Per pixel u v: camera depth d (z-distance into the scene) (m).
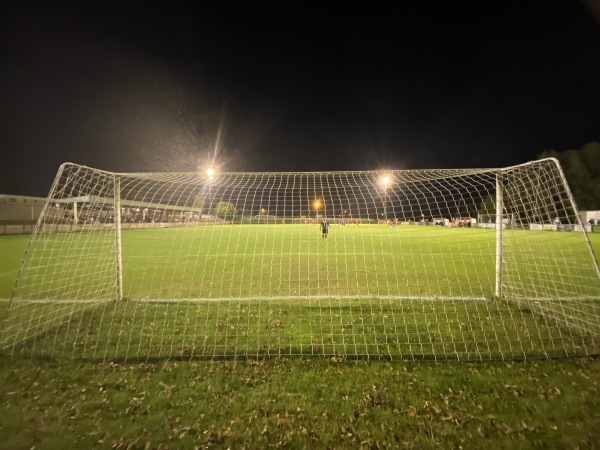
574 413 2.63
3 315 5.05
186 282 7.39
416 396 2.88
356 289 6.68
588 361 3.47
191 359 3.57
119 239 5.76
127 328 4.43
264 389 3.00
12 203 27.72
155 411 2.71
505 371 3.28
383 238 17.52
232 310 5.14
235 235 18.03
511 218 5.51
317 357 3.60
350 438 2.39
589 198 37.28
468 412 2.66
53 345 3.90
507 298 5.59
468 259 10.73
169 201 7.13
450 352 3.69
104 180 5.42
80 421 2.60
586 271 8.16
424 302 5.47
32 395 2.94
